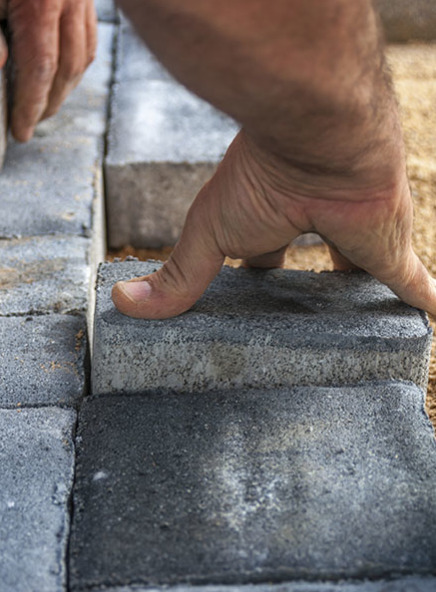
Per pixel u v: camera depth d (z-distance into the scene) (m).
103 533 0.42
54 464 0.46
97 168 0.79
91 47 0.78
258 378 0.50
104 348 0.49
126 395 0.50
